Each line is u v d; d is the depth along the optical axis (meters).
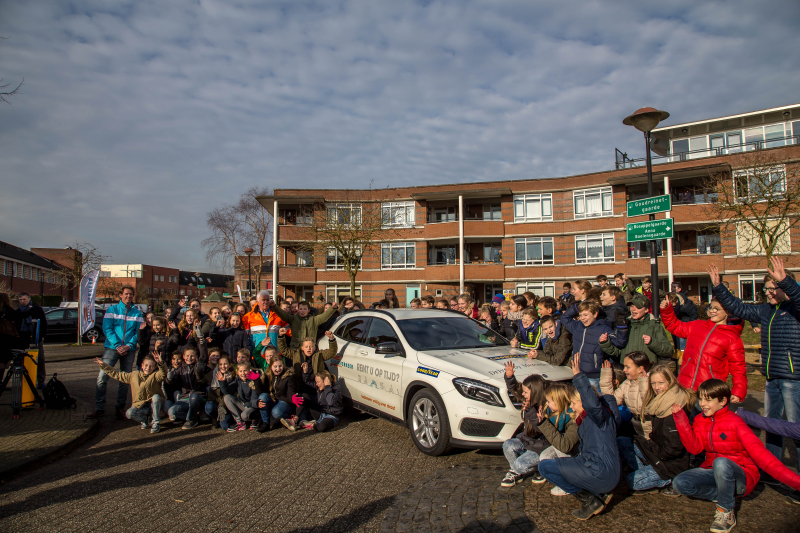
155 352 7.08
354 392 6.91
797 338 4.26
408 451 5.63
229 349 8.01
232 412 6.69
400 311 7.10
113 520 3.90
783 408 4.45
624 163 30.75
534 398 4.44
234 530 3.71
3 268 46.06
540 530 3.52
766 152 24.62
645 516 3.68
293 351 7.39
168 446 6.03
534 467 4.35
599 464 3.63
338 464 5.21
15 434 6.19
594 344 5.52
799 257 23.45
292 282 32.75
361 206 32.81
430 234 31.58
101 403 7.52
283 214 34.34
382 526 3.70
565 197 30.05
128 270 76.81
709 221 24.73
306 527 3.74
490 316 9.45
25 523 3.86
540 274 29.91
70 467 5.25
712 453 3.74
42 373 8.52
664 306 5.36
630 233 8.07
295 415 6.68
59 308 21.56
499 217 31.70
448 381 5.34
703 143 30.78
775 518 3.56
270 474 4.93
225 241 44.53
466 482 4.48
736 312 4.70
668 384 3.94
